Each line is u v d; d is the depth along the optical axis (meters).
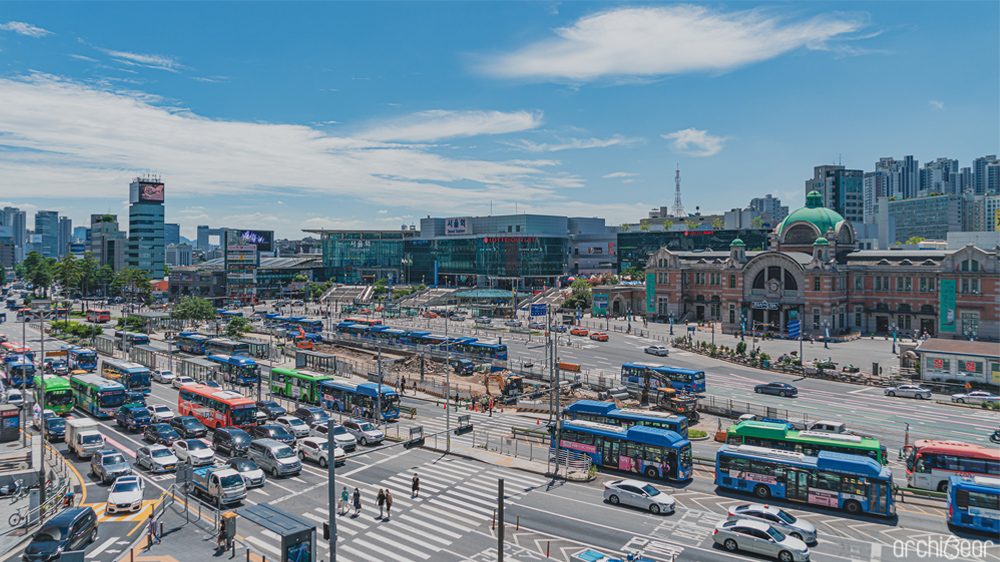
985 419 70.50
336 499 47.06
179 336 128.12
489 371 97.25
